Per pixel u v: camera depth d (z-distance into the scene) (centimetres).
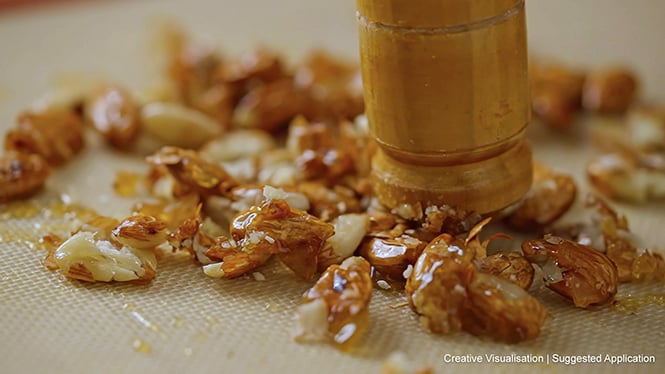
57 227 36
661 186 38
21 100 44
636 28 48
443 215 33
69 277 33
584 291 32
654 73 45
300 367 31
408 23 31
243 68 43
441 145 32
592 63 45
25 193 38
